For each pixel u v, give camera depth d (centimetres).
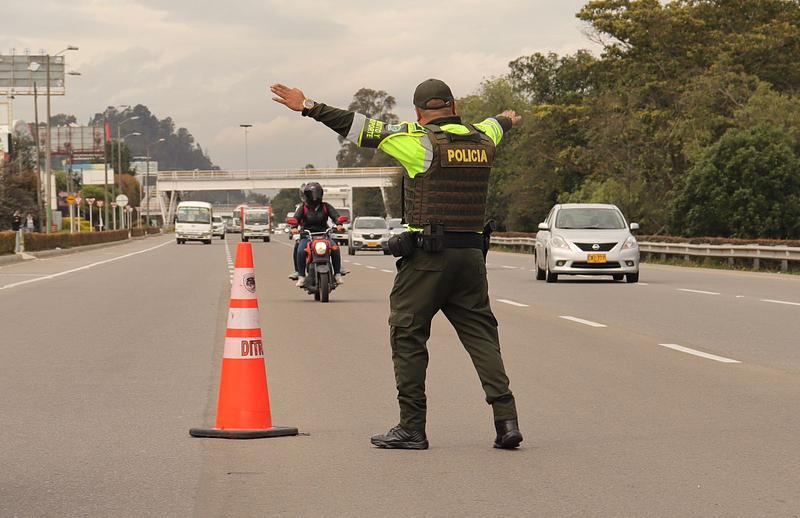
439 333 2223
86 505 880
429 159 1059
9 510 866
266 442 1136
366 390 1498
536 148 12006
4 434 1190
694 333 2183
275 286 3928
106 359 1855
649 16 9569
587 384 1530
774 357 1811
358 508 866
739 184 7175
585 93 13650
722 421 1241
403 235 1071
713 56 9562
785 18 9988
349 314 2717
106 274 4888
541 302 2997
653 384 1527
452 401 1395
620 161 9406
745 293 3300
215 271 5166
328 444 1123
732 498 889
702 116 8388
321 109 1052
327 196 14212
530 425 1226
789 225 7131
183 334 2259
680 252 5891
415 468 1009
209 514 851
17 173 12431
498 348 1102
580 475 976
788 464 1015
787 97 8325
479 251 1086
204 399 1433
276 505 877
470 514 846
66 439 1159
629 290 3481
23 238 7456
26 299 3275
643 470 994
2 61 18262
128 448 1109
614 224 3997
